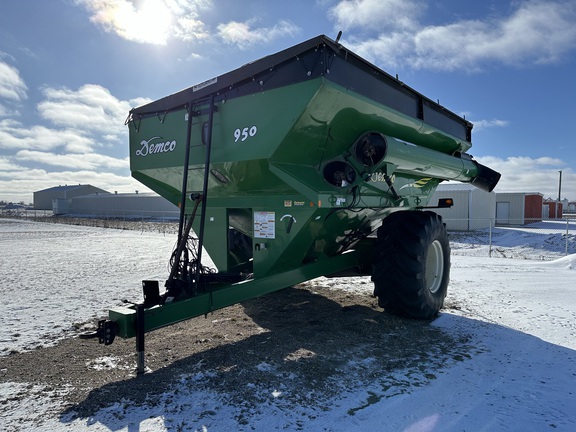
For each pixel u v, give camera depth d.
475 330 4.32
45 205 81.19
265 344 3.87
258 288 4.02
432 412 2.61
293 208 4.01
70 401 2.77
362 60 3.89
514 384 3.03
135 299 6.00
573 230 22.33
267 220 4.25
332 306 5.38
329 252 5.17
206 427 2.43
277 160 3.74
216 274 4.20
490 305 5.43
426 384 3.01
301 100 3.47
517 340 4.01
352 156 4.32
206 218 4.91
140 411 2.62
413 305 4.45
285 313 5.02
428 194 6.29
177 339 4.04
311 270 4.64
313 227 4.11
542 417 2.57
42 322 4.77
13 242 16.83
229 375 3.16
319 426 2.44
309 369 3.28
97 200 53.41
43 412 2.62
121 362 3.47
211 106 3.98
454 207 24.50
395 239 4.43
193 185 4.77
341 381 3.06
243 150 3.88
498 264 9.45
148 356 3.59
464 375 3.18
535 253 13.99
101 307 5.51
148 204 47.44
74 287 6.97
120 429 2.41
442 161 5.54
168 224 31.08
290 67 3.57
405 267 4.36
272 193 4.18
